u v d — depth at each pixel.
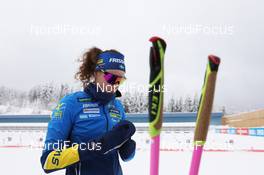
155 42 0.72
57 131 1.55
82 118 1.60
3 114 33.69
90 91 1.64
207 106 0.71
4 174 6.37
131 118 27.22
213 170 6.78
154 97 0.73
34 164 7.60
